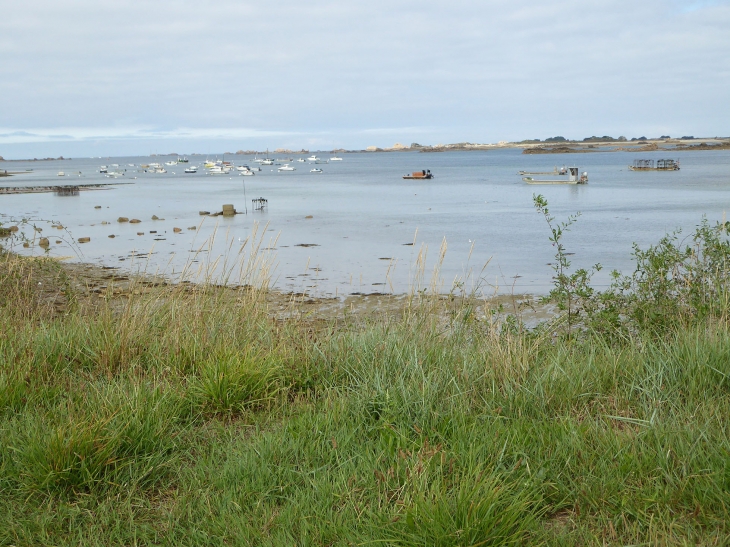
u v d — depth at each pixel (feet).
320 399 17.16
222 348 19.27
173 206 176.14
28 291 30.30
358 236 101.86
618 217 125.49
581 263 71.67
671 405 14.98
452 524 10.25
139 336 21.39
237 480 12.49
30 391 17.10
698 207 142.31
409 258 76.84
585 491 11.69
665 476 11.84
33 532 11.13
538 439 13.64
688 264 25.68
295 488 12.21
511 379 16.70
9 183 352.28
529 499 11.46
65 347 20.70
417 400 15.40
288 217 138.51
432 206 165.17
